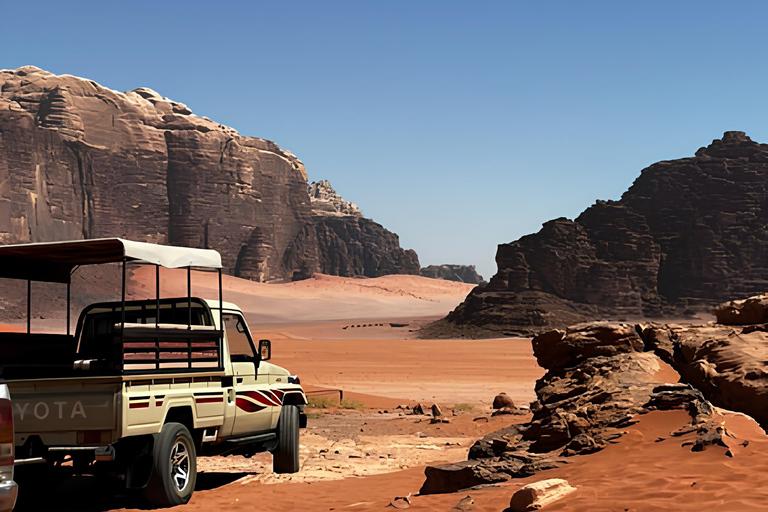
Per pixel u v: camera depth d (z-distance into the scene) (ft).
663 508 19.36
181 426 29.53
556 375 41.68
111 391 26.53
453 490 28.14
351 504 27.99
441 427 72.69
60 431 26.73
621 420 29.43
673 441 26.18
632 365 37.93
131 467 27.81
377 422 79.77
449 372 232.73
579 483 23.56
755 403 31.96
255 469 41.68
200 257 33.37
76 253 31.35
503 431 36.14
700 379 34.68
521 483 25.71
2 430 19.27
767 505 18.45
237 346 36.47
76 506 29.14
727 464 22.56
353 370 234.38
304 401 41.55
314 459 46.88
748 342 35.70
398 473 39.40
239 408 34.63
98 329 34.35
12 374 29.48
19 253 31.12
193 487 30.17
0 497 18.79
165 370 29.27
